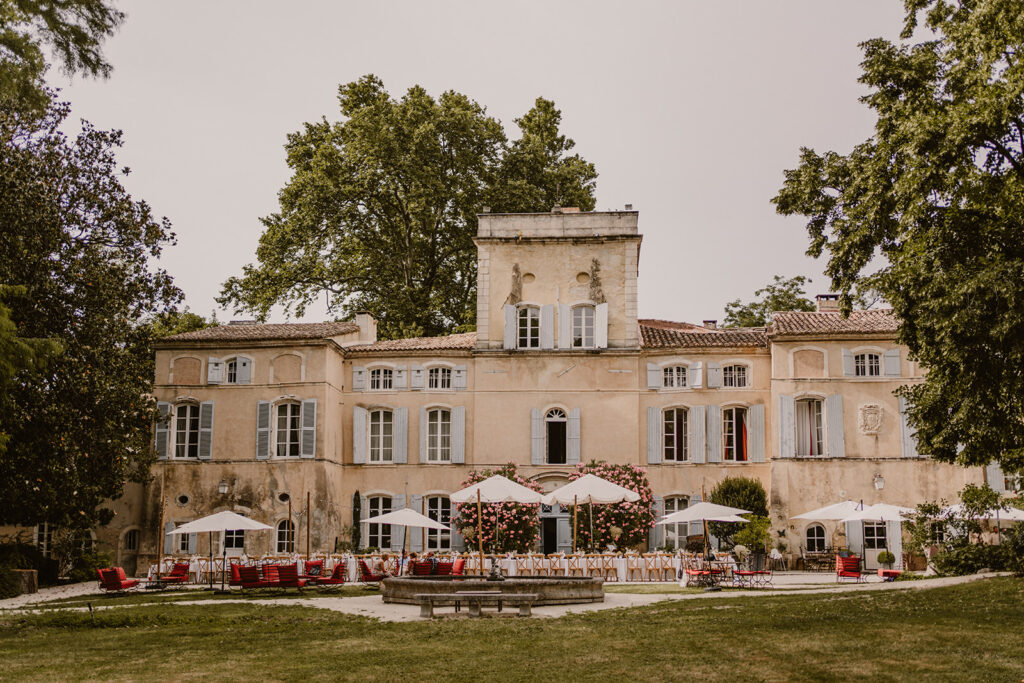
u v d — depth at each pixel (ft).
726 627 53.36
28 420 85.10
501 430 125.59
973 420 62.34
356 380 129.59
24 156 88.38
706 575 86.89
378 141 157.28
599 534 117.19
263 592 87.10
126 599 83.20
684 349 124.98
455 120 160.66
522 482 120.47
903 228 63.62
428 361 128.26
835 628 51.67
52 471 90.27
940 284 58.59
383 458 127.85
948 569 88.94
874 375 117.91
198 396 125.90
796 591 78.33
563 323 127.65
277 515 122.01
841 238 72.28
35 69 68.23
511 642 50.16
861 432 116.57
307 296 167.63
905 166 64.28
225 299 166.71
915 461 115.14
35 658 47.73
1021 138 62.18
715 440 122.62
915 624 51.96
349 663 44.83
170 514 123.65
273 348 125.70
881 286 63.98
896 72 67.82
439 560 95.20
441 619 61.41
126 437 104.78
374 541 126.11
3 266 82.33
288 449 123.75
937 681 38.58
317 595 83.76
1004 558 85.61
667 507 122.62
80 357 90.68
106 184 101.40
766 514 117.70
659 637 50.55
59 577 112.47
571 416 124.88
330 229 163.12
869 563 114.73
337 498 125.49
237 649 49.67
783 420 117.80
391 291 162.20
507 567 99.91
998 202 61.98
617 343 126.41
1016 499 91.40
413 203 161.58
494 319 128.57
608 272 128.36
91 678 42.09
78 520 110.83
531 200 164.45
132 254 104.22
